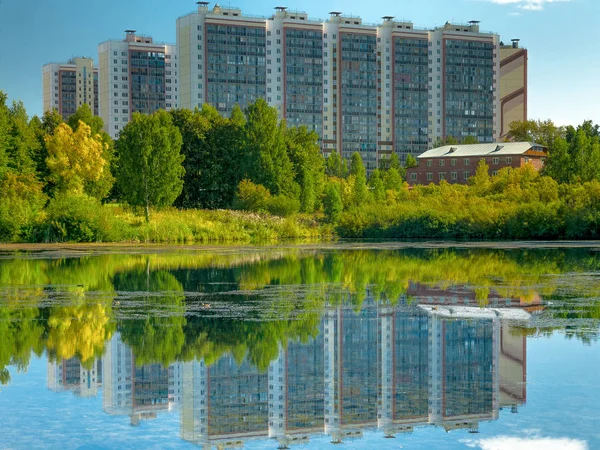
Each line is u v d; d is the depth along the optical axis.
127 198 73.81
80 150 77.88
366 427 12.68
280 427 12.73
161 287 30.64
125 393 14.66
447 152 155.50
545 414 12.97
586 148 97.88
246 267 40.03
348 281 32.78
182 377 15.86
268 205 85.44
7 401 14.05
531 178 96.88
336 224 85.44
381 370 16.48
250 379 15.77
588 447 11.28
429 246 61.00
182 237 68.06
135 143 72.06
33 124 94.69
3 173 70.12
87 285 31.42
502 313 23.45
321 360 17.39
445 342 19.17
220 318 22.58
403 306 25.02
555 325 21.28
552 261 43.78
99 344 18.86
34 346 18.62
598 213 73.75
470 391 14.73
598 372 15.77
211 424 12.83
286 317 22.80
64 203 65.56
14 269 38.28
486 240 73.56
